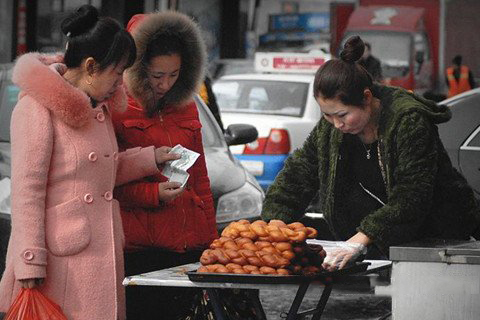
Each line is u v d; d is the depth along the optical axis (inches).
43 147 243.3
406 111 247.0
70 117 244.1
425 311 222.4
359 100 245.8
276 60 808.3
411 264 222.4
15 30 1392.7
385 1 1605.6
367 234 244.1
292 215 271.1
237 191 416.8
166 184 264.7
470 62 1604.3
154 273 240.5
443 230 258.4
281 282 225.1
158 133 273.4
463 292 220.5
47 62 253.9
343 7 1644.9
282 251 228.7
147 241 272.4
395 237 243.8
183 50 271.0
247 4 1759.4
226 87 730.2
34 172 242.2
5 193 390.6
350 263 237.8
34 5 1421.0
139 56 264.1
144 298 283.9
